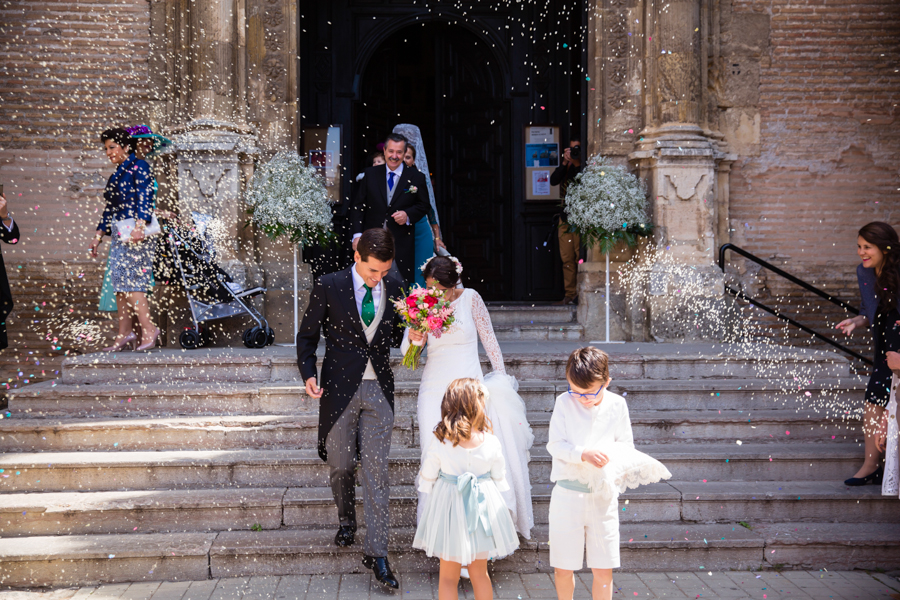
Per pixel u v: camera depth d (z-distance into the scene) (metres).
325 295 3.85
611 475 3.23
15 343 7.23
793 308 7.85
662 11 7.31
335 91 9.03
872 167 7.95
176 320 6.82
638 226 7.06
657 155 7.21
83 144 7.25
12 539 4.13
